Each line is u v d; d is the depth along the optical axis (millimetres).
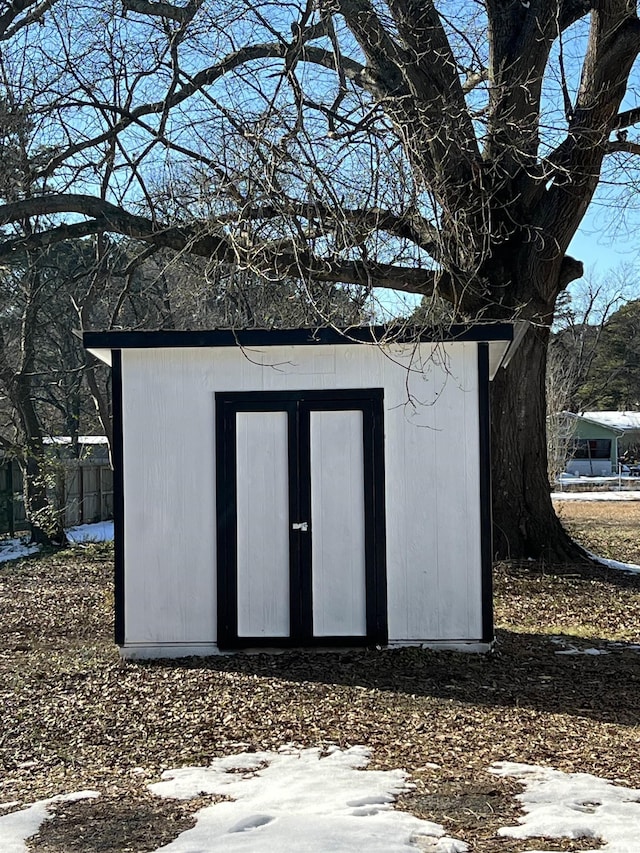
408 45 10055
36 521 17406
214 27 9148
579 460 47312
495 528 12328
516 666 7020
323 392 7375
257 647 7324
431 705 5902
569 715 5668
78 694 6410
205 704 6020
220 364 7422
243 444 7395
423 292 10172
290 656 7215
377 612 7305
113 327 12789
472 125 9852
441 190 7531
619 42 10539
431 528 7332
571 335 47438
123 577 7402
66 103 10055
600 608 9773
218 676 6703
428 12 10188
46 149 10734
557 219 11312
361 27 9867
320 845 3471
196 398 7430
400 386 7371
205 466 7422
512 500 12297
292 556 7332
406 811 3938
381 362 7371
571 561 12141
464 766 4617
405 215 7070
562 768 4570
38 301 19703
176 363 7434
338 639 7297
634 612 9578
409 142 7125
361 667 6855
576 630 8664
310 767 4656
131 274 12633
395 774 4480
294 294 8320
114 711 5945
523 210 11406
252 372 7410
